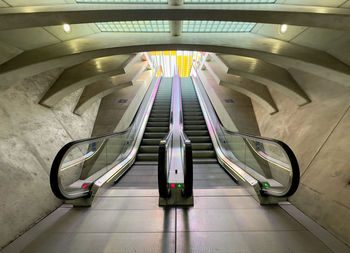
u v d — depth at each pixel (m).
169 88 11.17
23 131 2.76
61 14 2.04
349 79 2.47
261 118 5.37
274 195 2.37
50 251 1.75
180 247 1.77
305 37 2.69
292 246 1.80
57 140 3.42
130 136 5.14
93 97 4.68
